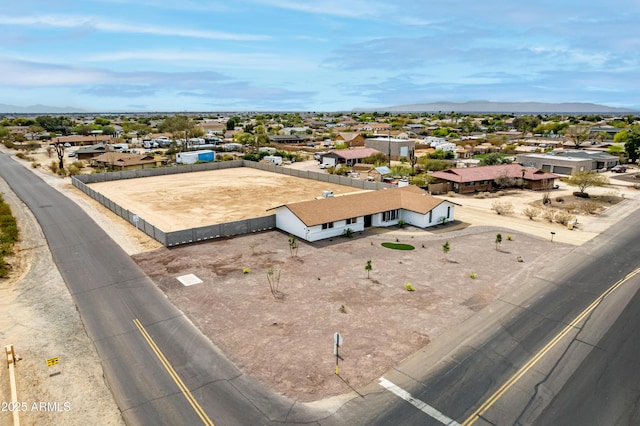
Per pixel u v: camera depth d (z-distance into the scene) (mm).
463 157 108438
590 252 36469
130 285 29109
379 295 27531
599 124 196750
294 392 17953
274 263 33281
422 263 33531
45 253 35906
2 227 42562
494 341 22078
